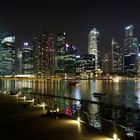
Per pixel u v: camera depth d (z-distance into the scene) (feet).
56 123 63.87
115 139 47.75
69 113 79.20
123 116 152.97
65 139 48.98
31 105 96.58
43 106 93.56
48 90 550.77
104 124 67.92
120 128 57.72
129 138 51.57
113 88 654.94
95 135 51.11
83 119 69.31
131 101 355.97
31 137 51.29
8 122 67.05
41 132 55.11
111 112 164.86
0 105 100.73
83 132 53.83
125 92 516.73
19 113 80.89
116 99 383.45
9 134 54.13
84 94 460.55
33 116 74.90
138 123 138.51
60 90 556.92
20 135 53.11
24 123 65.21
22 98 126.52
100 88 649.20
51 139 49.42
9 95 143.54
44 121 66.95
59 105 111.65
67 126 60.03
